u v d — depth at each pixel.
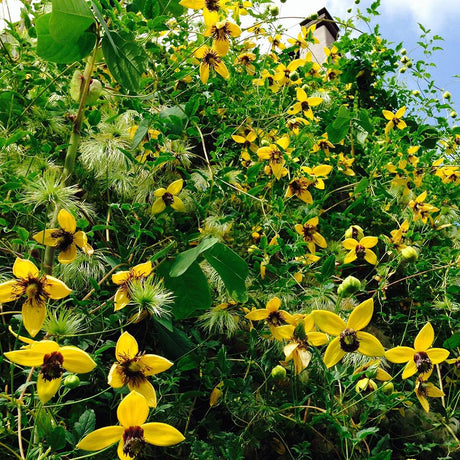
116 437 0.38
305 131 0.85
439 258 0.80
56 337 0.45
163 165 0.70
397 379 0.68
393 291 0.85
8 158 0.62
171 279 0.50
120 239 0.66
